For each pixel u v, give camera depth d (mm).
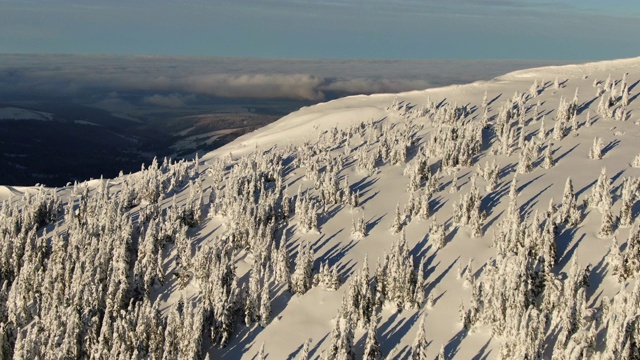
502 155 132625
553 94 177750
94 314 92812
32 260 104312
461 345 79938
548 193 109125
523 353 66500
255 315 91000
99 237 111188
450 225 105938
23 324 96438
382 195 122812
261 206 110000
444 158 127750
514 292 78312
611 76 192500
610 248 87312
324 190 120125
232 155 171250
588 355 65812
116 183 149125
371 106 194625
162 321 89250
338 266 100188
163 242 107875
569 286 76188
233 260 103750
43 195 125875
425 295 90438
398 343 83000
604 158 122938
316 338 86125
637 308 66938
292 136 179375
